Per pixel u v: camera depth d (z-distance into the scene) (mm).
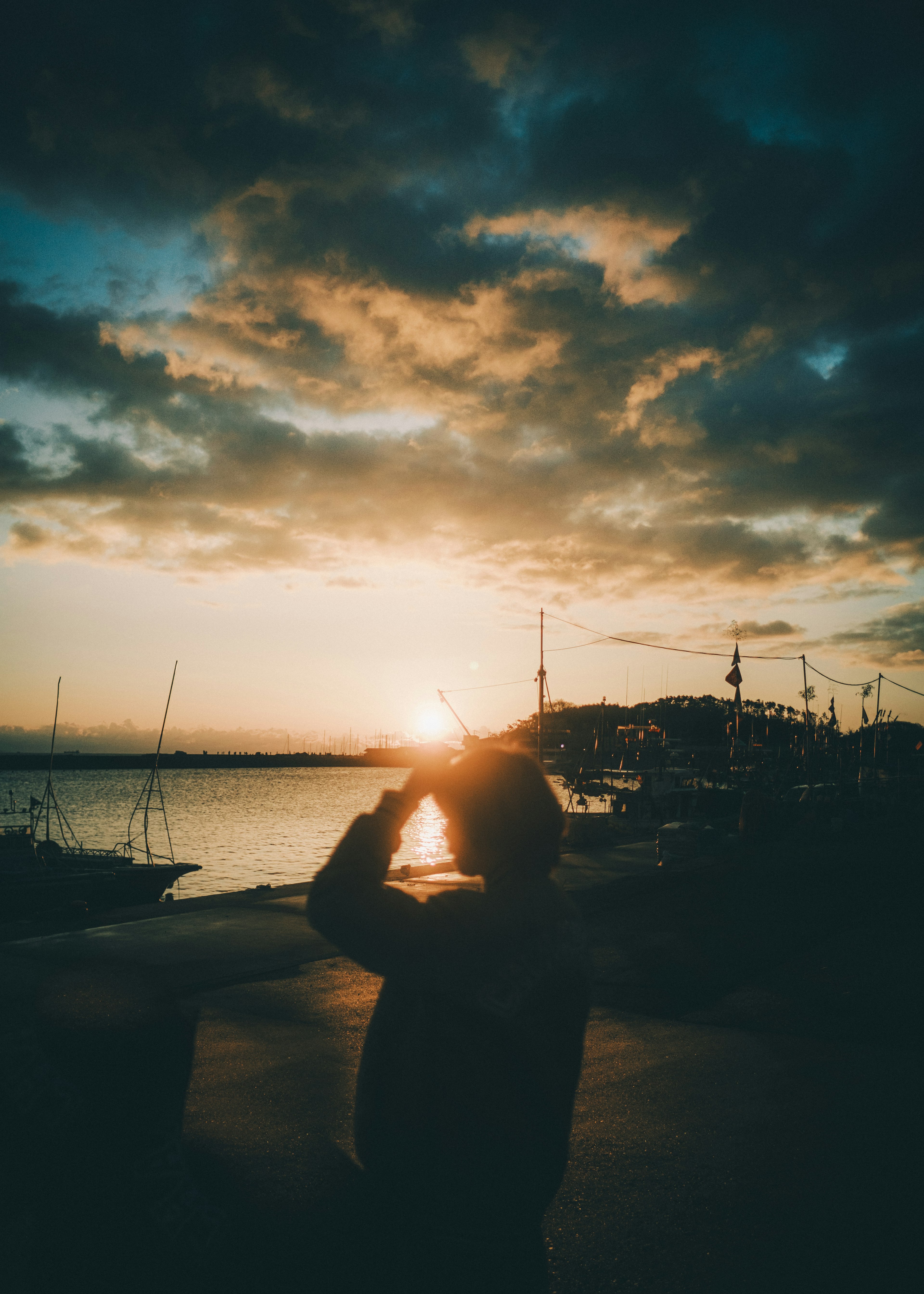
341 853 1401
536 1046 1352
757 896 10961
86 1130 1410
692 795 37469
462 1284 1308
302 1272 1416
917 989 6480
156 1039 1485
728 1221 3086
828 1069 4762
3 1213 1595
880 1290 2650
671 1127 3936
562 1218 3109
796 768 71188
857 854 15766
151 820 66125
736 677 32500
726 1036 5395
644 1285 2682
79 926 8711
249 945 7785
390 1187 1385
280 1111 3867
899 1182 3387
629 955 7750
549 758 78500
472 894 1412
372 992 6262
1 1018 5109
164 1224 1440
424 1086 1358
